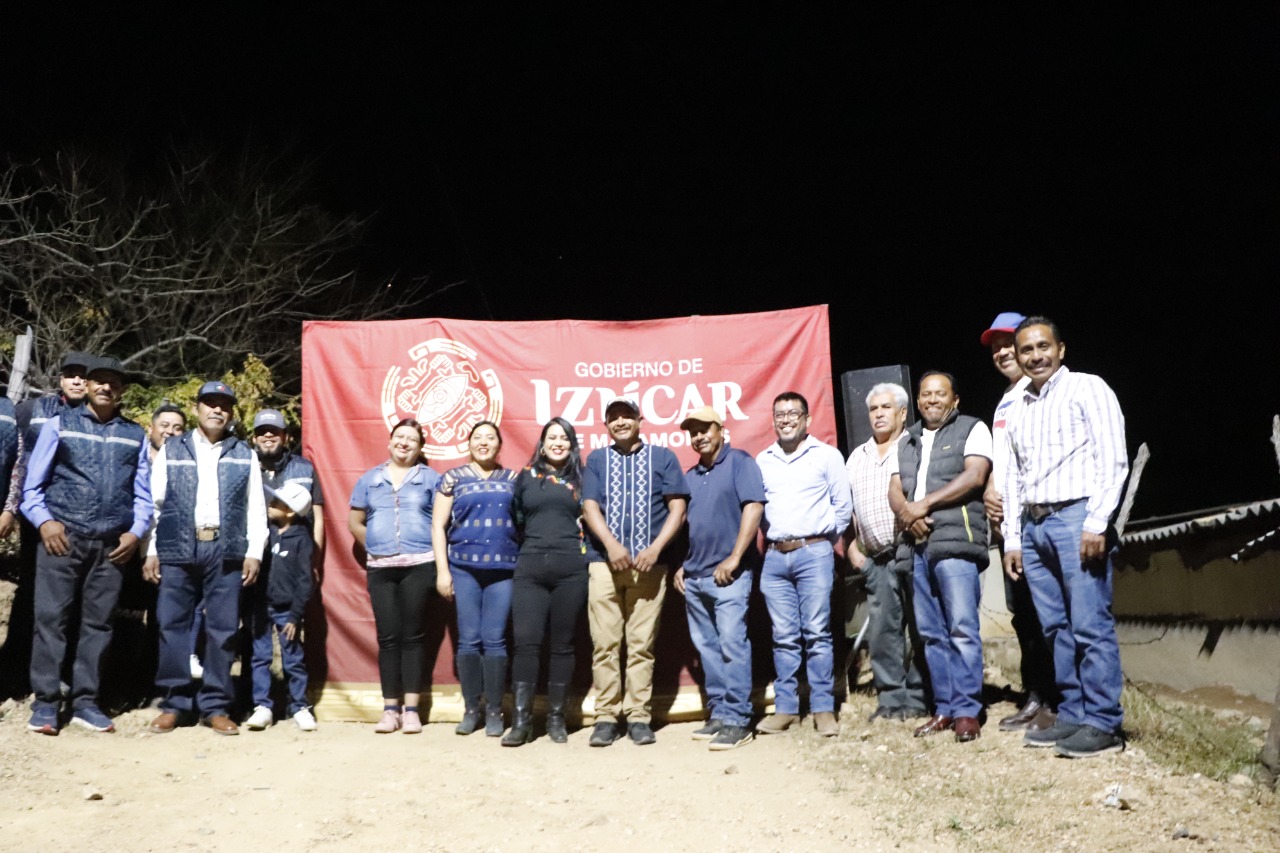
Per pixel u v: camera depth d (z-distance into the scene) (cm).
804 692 666
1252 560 705
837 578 678
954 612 585
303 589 655
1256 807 477
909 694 638
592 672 661
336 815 494
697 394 694
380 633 645
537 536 621
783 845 464
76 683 605
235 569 631
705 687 657
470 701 632
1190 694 775
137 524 626
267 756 579
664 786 536
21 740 566
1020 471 575
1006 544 583
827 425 690
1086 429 543
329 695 675
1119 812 475
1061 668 556
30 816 477
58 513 601
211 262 1405
